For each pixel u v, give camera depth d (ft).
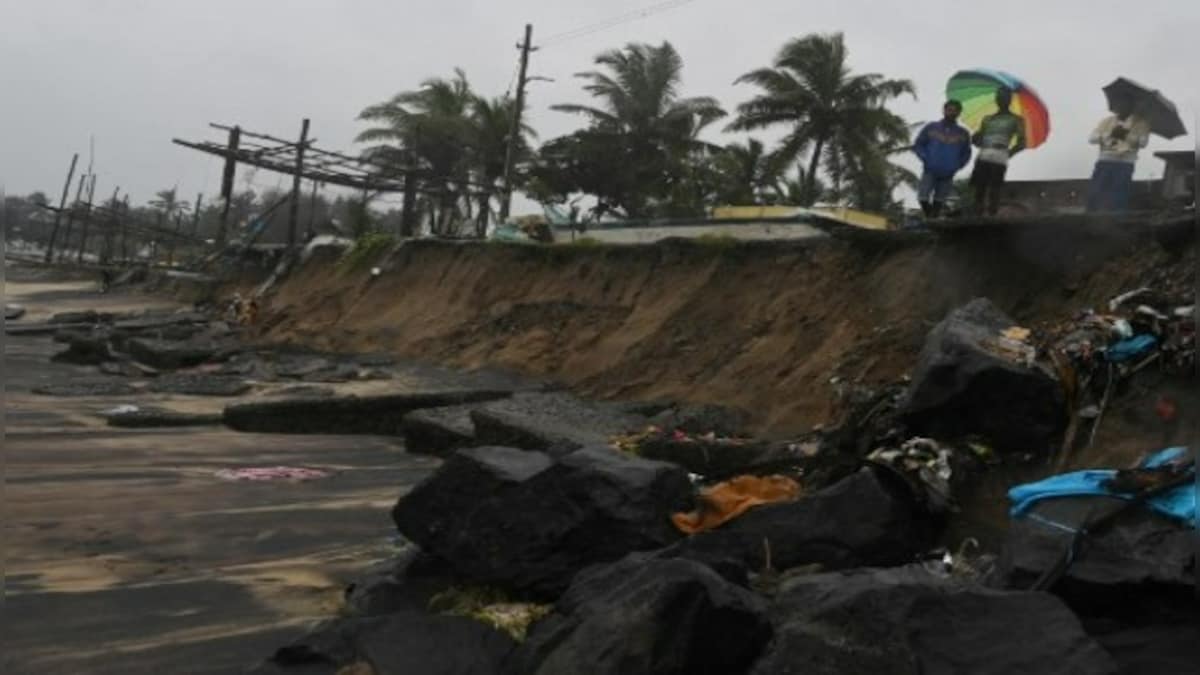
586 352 58.95
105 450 42.52
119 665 19.16
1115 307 28.89
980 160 40.81
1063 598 16.34
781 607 16.03
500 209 110.52
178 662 19.40
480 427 41.42
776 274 51.37
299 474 39.04
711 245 57.88
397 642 17.33
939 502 22.21
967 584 16.29
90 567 25.62
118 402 56.34
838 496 20.97
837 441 29.14
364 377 63.77
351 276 97.76
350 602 22.50
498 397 52.26
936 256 40.37
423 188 120.26
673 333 53.78
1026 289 35.32
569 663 15.16
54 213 222.28
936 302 39.04
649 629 14.76
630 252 64.59
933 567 20.12
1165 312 26.94
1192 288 27.71
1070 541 16.92
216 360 74.28
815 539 20.40
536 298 69.56
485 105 129.70
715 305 53.57
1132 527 16.85
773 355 45.50
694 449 31.96
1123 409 24.54
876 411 28.94
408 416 46.11
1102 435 24.21
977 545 21.93
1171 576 15.79
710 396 45.91
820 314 45.27
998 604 14.39
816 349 43.32
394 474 39.68
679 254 60.18
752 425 40.68
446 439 43.96
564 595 18.21
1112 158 37.45
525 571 20.35
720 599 15.01
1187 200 43.93
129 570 25.50
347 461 42.50
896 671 13.62
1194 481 17.26
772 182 133.28
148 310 127.03
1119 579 16.02
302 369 67.51
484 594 20.80
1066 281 33.99
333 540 29.01
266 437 48.01
